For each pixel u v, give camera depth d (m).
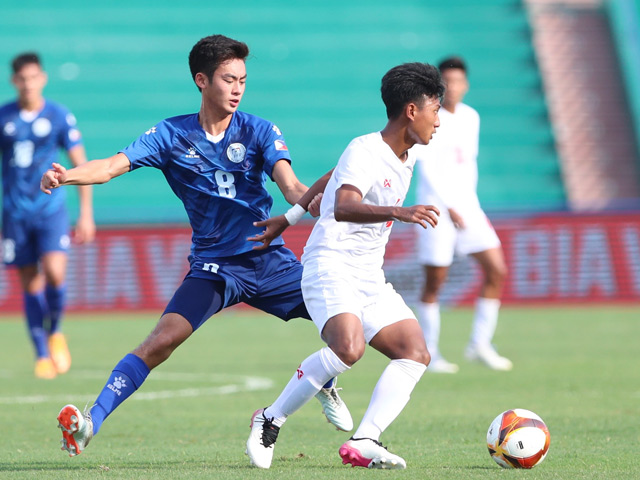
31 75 37.34
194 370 39.16
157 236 67.19
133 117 90.69
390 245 66.75
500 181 88.38
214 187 20.14
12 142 37.72
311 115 91.94
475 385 33.91
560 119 92.88
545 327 56.72
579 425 24.73
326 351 17.89
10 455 20.69
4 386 34.38
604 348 46.44
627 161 90.75
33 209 37.56
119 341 51.19
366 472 17.44
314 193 19.12
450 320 62.56
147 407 29.08
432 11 100.25
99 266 66.75
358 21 99.25
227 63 19.72
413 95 17.75
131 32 97.00
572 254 68.50
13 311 66.88
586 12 100.25
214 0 100.00
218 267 19.94
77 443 17.45
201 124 20.27
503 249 68.50
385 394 18.06
